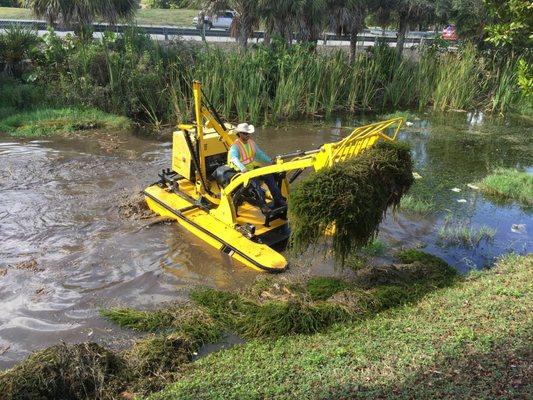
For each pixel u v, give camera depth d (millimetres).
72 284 7051
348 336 5848
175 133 9109
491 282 6891
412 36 28719
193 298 6758
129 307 6590
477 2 18609
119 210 9305
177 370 5441
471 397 4289
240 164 7867
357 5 17703
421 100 18234
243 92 15383
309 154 7387
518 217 9617
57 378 4957
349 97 17656
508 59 18469
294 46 17031
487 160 12961
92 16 16406
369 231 6773
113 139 13578
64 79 15539
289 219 6680
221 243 7871
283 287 6914
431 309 6277
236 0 16781
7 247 7957
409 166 7383
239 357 5574
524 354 4922
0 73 16078
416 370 4875
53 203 9516
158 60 15867
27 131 13562
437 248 8375
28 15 29375
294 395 4676
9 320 6242
